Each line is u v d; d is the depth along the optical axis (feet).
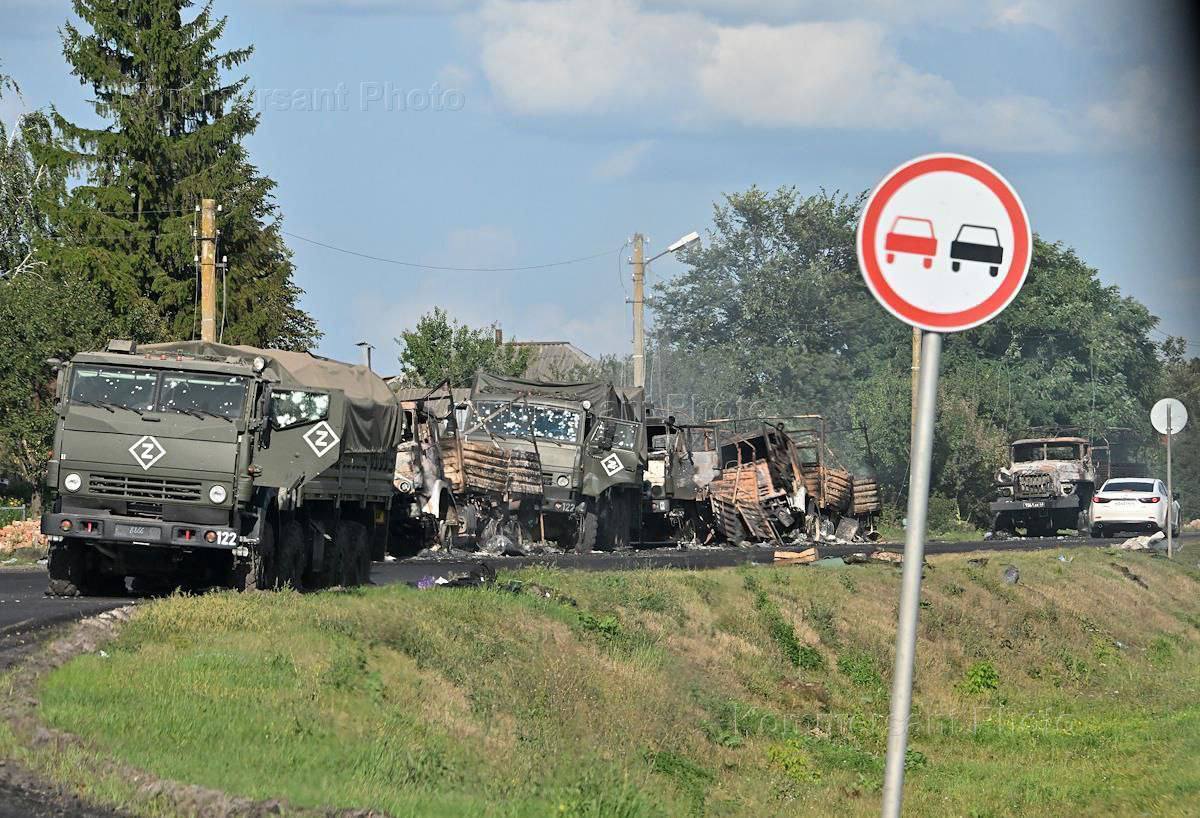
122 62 635.25
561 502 406.21
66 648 150.92
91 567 236.84
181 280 624.59
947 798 177.58
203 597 190.60
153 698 132.46
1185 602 396.78
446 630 185.98
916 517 75.41
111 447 224.53
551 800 135.95
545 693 176.96
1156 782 169.17
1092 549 430.61
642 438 435.12
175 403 226.79
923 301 76.18
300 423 235.81
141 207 629.51
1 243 636.07
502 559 356.38
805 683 242.17
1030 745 216.74
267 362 249.55
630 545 459.32
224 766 114.42
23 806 96.02
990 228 76.69
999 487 629.92
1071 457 648.38
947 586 318.86
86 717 121.19
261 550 230.27
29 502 514.27
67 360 228.43
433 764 134.10
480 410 415.23
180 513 224.53
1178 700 263.90
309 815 102.47
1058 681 289.94
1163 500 591.37
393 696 155.63
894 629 284.00
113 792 101.19
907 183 76.33
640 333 520.83
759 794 173.88
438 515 372.58
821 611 271.28
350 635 172.65
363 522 289.12
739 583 274.16
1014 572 345.92
